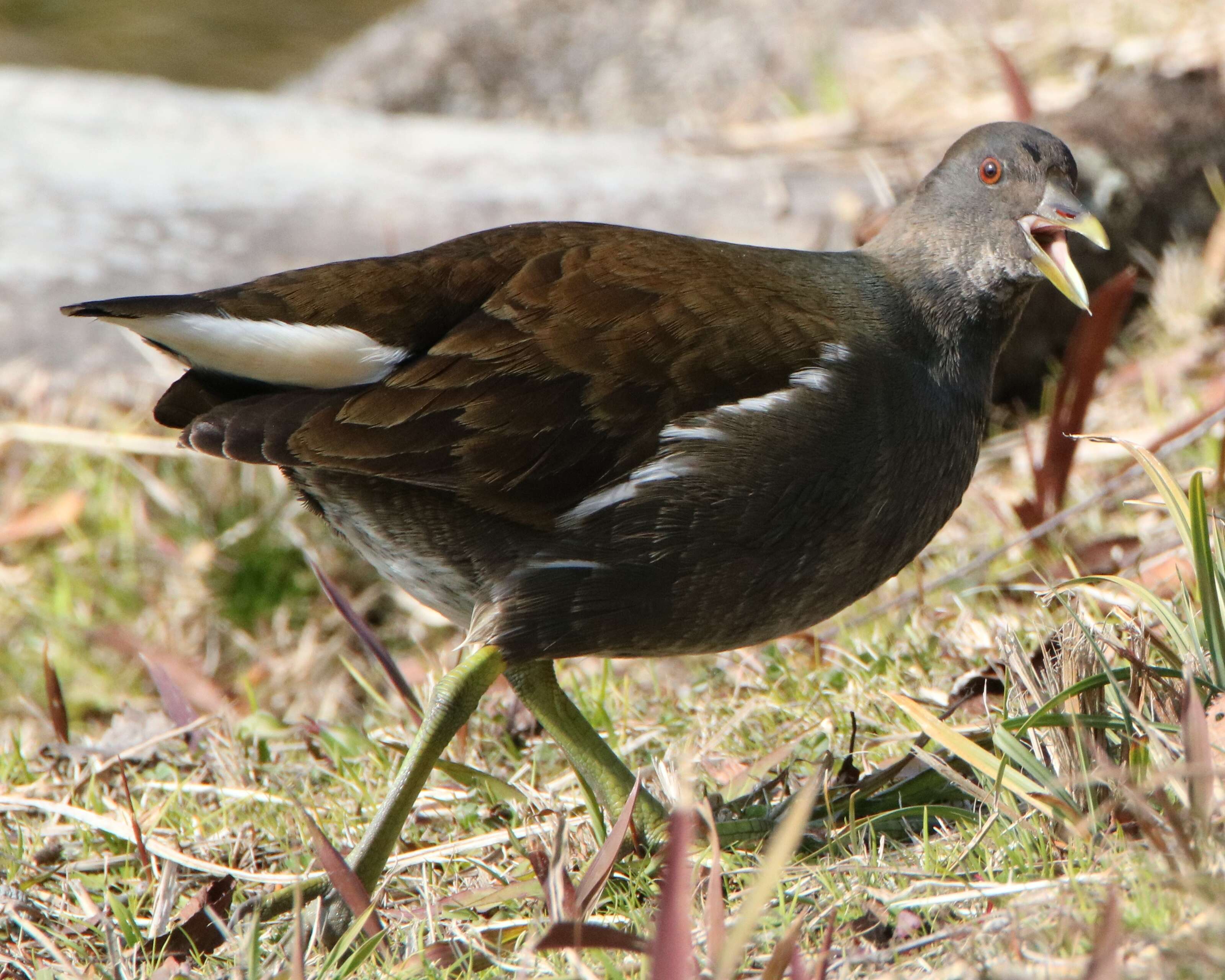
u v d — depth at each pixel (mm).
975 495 9711
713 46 19562
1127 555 8234
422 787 5988
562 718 6625
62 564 10766
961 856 5480
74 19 22453
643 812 6387
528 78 20703
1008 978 4414
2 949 5988
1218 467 8492
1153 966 4367
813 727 7004
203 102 16766
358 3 23984
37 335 11938
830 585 6230
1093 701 5828
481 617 6066
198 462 11055
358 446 5801
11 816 7078
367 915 5332
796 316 6160
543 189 13648
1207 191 11656
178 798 7113
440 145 15273
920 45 15836
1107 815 5441
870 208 12047
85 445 10938
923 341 6492
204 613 10562
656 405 5914
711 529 5930
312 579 10750
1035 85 14172
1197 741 5023
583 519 5930
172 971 5543
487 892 5664
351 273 5977
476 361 5883
